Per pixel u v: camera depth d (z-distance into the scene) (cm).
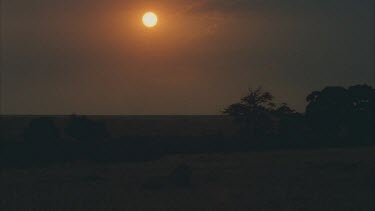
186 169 3244
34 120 5309
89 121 5688
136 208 2425
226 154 5031
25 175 3716
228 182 3225
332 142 5925
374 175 3319
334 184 3098
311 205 2477
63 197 2741
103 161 4591
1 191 2961
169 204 2519
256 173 3594
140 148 4897
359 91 6359
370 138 6091
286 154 4881
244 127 6781
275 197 2683
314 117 6309
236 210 2366
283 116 6619
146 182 3181
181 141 5459
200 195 2777
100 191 2947
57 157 4622
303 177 3378
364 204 2500
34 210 2388
